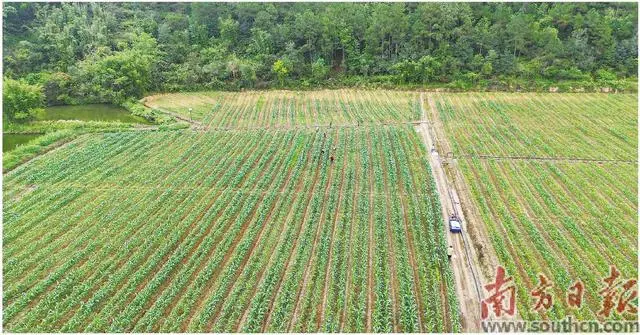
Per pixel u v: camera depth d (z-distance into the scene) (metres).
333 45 86.44
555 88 79.50
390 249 37.41
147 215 42.78
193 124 67.44
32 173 49.84
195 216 42.41
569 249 37.06
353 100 76.81
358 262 35.69
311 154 55.88
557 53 82.62
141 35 85.81
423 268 34.47
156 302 31.42
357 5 91.06
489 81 80.88
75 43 84.62
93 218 41.78
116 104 78.00
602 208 44.06
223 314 30.50
